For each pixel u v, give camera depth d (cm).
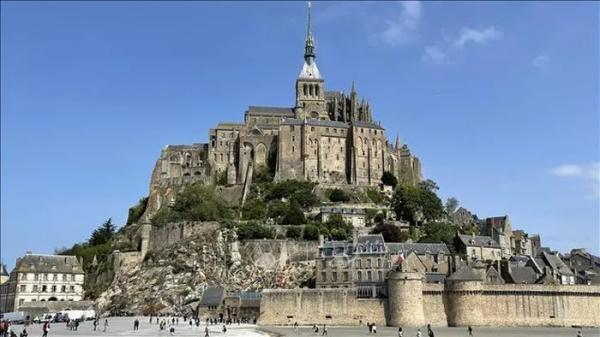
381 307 15112
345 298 15325
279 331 13350
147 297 19262
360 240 17600
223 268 19675
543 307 15262
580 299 15562
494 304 15125
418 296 14838
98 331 12631
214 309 16888
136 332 12350
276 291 15638
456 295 14962
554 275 18388
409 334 12712
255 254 19875
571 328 14838
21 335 9644
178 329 13262
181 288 19062
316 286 17100
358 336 12119
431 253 18225
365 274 16888
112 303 19788
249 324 15712
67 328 13462
